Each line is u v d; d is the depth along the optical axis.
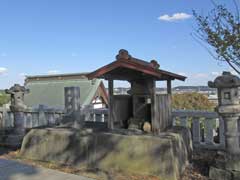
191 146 6.36
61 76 17.67
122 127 6.27
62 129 6.41
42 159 6.34
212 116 6.80
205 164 5.61
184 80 6.40
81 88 15.84
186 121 7.16
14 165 5.80
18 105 8.07
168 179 4.79
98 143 5.59
